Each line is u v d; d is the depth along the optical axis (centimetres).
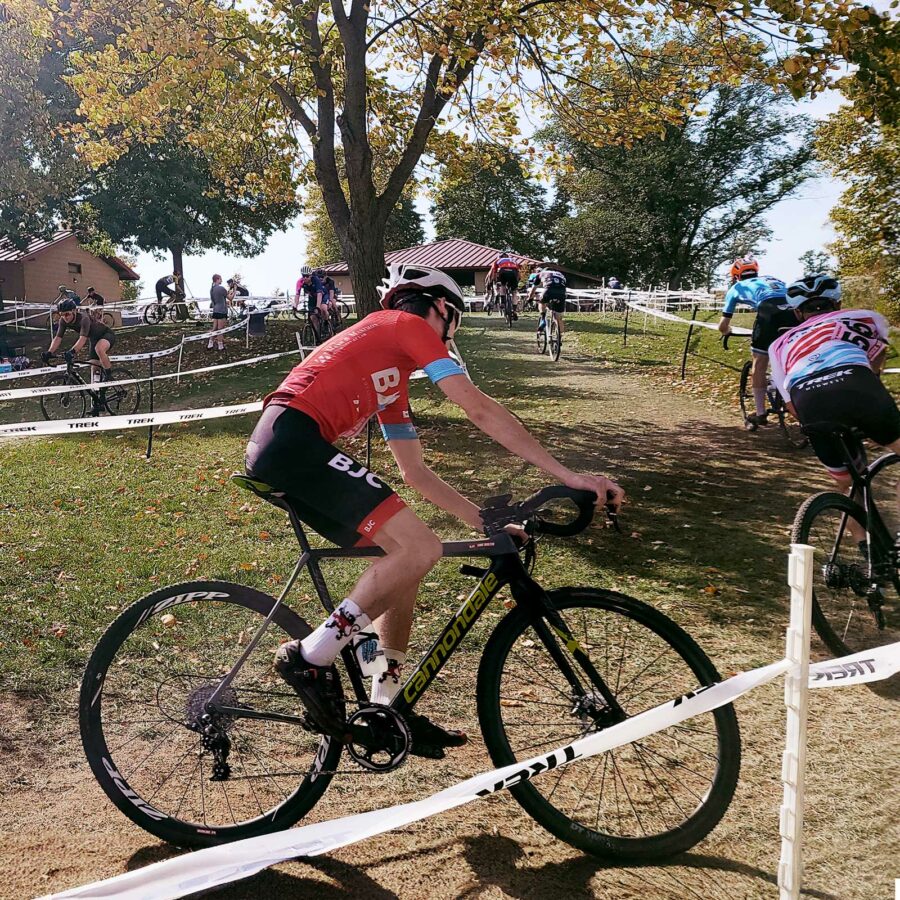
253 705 251
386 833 247
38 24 1093
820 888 224
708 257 5191
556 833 236
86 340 1177
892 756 289
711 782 239
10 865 230
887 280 1077
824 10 684
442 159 1225
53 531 542
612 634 273
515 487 672
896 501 390
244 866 198
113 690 307
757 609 423
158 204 3428
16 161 2420
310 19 951
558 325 1491
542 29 1114
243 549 512
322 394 230
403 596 244
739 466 728
